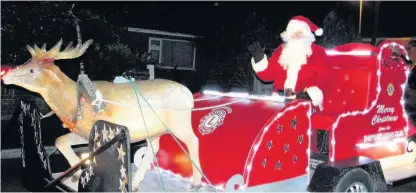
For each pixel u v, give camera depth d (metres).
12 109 13.84
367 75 5.78
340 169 4.87
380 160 5.92
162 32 20.09
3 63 10.77
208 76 19.41
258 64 5.95
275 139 4.88
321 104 5.95
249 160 4.68
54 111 4.75
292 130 5.04
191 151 5.15
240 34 19.20
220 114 5.38
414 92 20.36
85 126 4.66
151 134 4.95
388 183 5.51
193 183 5.15
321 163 5.14
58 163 9.03
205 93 6.44
